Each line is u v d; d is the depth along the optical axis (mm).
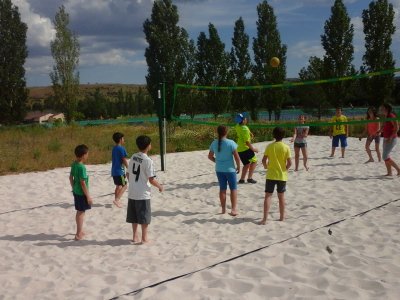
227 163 6289
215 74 27062
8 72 30312
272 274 4023
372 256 4371
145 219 5152
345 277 3854
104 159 12773
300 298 3500
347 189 7559
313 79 26625
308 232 5207
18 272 4387
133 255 4785
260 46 28219
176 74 25375
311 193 7410
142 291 3730
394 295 3461
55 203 7504
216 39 26750
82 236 5500
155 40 25250
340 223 5547
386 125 8352
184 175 9844
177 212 6633
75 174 5352
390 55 24891
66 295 3754
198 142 16594
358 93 28656
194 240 5258
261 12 28219
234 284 3836
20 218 6594
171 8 25625
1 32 30188
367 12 24891
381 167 9539
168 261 4559
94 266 4477
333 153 11555
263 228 5609
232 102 28312
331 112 26875
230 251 4738
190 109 26422
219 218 6227
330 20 24953
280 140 5859
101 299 3645
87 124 27031
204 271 4133
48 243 5324
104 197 7812
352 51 25016
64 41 32094
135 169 5156
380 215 5879
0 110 30344
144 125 25516
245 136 8297
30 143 16297
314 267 4145
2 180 9859
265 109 29031
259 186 8188
